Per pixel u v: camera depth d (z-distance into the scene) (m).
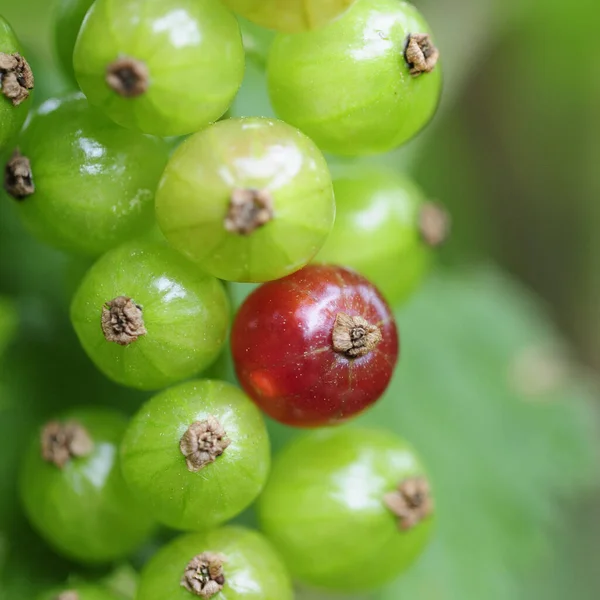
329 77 0.12
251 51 0.12
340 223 0.13
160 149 0.12
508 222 0.17
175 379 0.12
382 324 0.12
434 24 0.16
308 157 0.11
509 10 0.16
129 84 0.11
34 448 0.12
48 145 0.12
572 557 0.17
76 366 0.13
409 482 0.12
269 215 0.11
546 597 0.16
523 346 0.16
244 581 0.12
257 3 0.11
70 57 0.12
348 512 0.12
